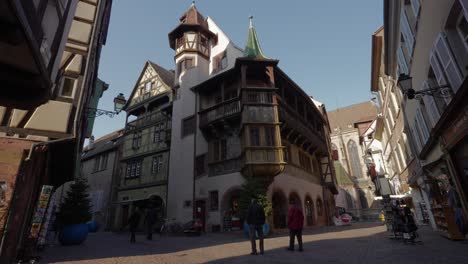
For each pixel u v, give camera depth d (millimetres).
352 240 10094
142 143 24672
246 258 6652
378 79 21406
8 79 4059
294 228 7750
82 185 12273
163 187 20672
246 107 15898
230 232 15211
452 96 7430
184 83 21875
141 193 22266
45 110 8055
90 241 12188
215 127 18297
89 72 9641
